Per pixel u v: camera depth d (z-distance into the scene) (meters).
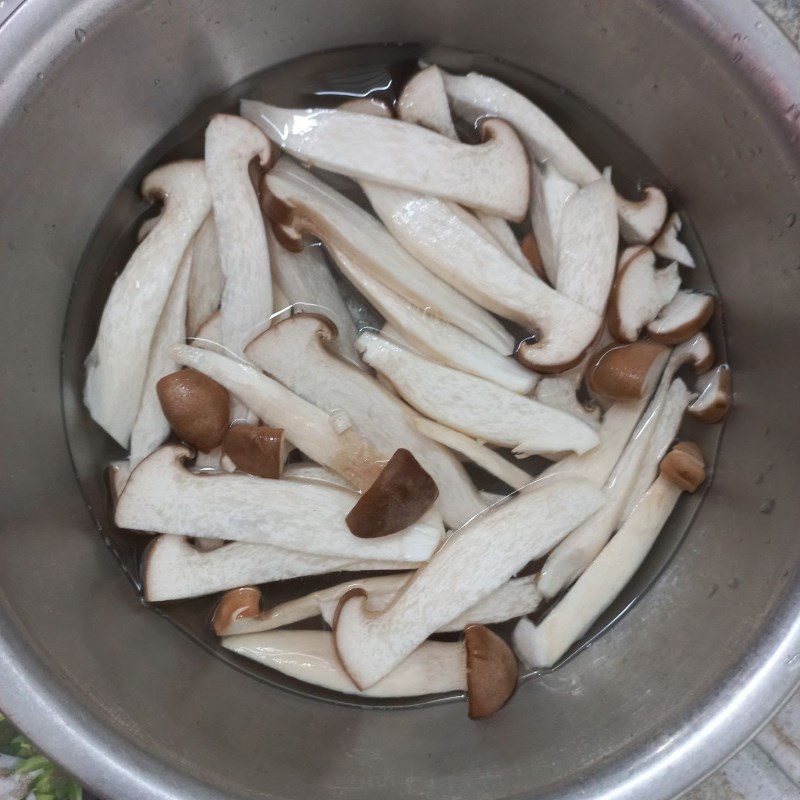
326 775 0.22
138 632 0.24
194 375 0.23
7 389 0.22
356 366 0.24
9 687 0.18
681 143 0.23
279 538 0.23
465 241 0.24
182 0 0.20
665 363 0.25
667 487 0.24
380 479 0.21
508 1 0.22
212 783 0.19
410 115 0.24
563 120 0.25
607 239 0.24
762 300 0.23
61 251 0.24
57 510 0.23
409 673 0.24
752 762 0.24
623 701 0.22
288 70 0.25
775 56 0.19
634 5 0.20
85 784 0.18
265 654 0.24
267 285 0.24
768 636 0.19
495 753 0.22
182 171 0.24
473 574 0.23
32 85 0.19
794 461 0.21
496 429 0.24
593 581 0.24
